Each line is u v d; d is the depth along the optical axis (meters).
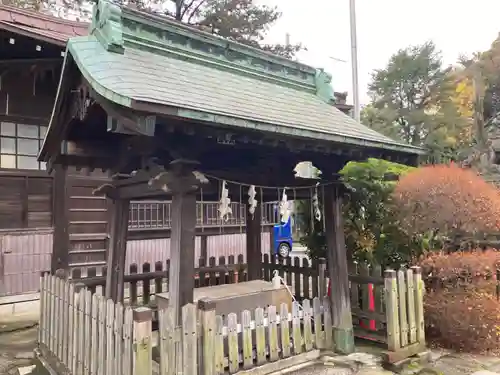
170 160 4.16
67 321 4.27
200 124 3.23
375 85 26.64
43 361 4.84
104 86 2.93
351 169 6.19
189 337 3.36
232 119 3.31
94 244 9.67
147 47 4.24
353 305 5.59
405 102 25.44
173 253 3.74
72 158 4.80
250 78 5.20
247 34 19.38
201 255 11.93
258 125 3.52
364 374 4.46
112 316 3.34
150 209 10.92
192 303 3.52
